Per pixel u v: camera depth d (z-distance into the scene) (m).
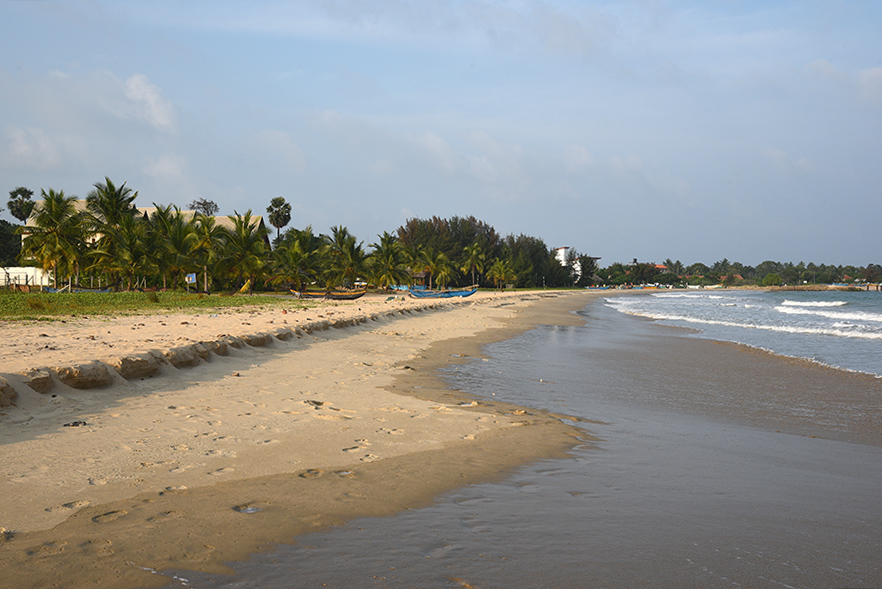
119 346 10.94
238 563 3.42
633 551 3.78
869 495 5.24
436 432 6.96
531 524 4.19
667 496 4.96
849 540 4.11
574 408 9.18
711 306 62.97
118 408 7.41
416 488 4.92
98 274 53.53
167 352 10.09
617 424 8.06
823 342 22.16
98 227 46.28
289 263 57.19
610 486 5.19
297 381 10.17
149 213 65.88
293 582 3.21
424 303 44.12
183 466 5.25
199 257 50.69
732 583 3.37
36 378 7.27
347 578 3.27
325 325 19.19
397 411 8.08
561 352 17.77
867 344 21.42
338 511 4.32
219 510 4.25
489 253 115.25
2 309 22.33
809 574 3.53
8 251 78.25
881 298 102.31
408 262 87.19
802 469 6.07
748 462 6.27
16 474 4.83
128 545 3.61
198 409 7.56
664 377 13.05
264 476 5.09
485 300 60.53
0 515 4.00
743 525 4.34
